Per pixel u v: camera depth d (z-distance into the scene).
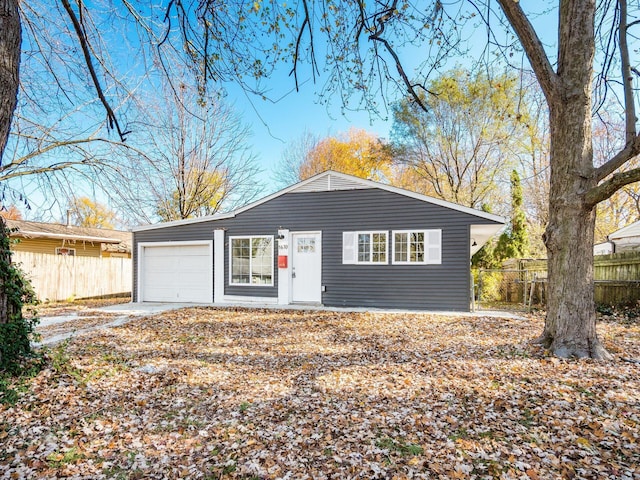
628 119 5.59
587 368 4.95
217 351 6.53
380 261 11.40
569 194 5.62
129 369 5.23
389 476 2.76
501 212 21.08
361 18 4.86
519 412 3.74
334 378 5.06
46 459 3.02
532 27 5.52
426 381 4.77
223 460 3.06
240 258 12.73
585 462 2.84
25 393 4.12
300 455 3.11
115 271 17.34
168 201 9.39
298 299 12.16
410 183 25.45
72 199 7.91
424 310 10.84
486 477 2.69
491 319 9.17
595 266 12.05
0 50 3.24
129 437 3.45
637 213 19.23
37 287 13.96
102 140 7.76
